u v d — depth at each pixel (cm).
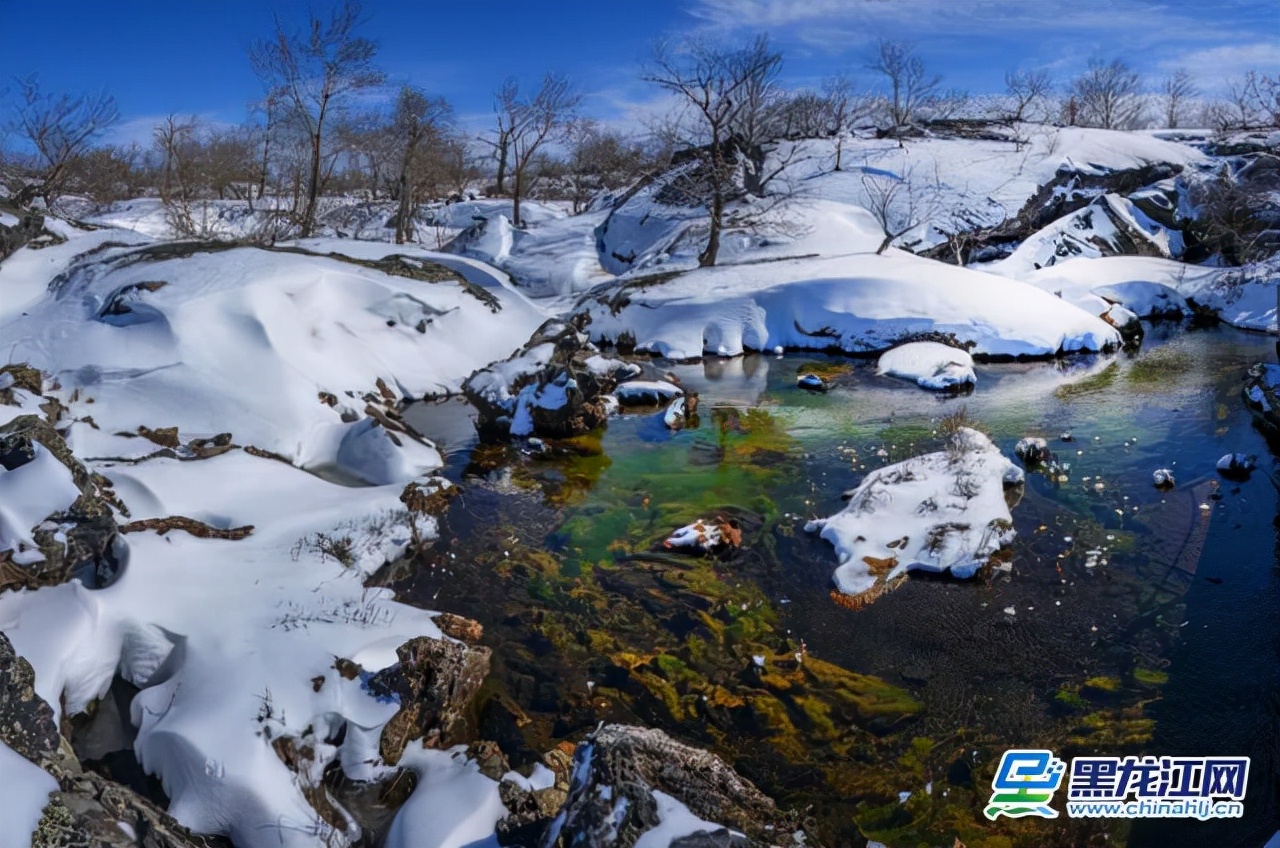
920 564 1417
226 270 2177
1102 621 1279
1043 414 2217
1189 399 2298
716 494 1747
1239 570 1402
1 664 945
